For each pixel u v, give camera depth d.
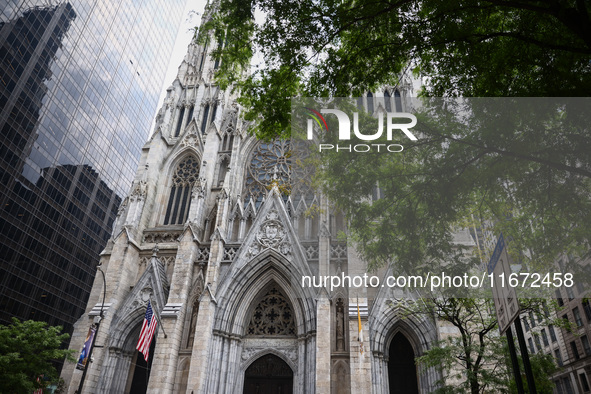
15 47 75.62
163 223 42.16
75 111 90.31
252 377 34.09
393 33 14.79
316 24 15.15
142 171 43.44
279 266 35.66
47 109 82.12
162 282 37.12
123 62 109.88
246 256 36.28
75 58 90.75
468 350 22.38
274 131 17.89
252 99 17.78
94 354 33.28
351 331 30.62
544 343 53.41
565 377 48.62
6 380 30.08
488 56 14.39
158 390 31.11
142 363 37.91
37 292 76.50
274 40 16.05
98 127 98.12
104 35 101.88
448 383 28.72
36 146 78.94
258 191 42.44
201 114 48.16
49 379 34.12
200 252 38.19
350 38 15.60
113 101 104.69
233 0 16.19
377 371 30.34
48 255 79.94
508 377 22.78
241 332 34.50
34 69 79.44
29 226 76.00
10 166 73.19
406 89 43.09
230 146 45.06
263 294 36.44
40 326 33.66
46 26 82.94
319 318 31.34
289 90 16.95
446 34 13.70
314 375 30.44
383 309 32.25
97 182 96.88
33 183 77.81
